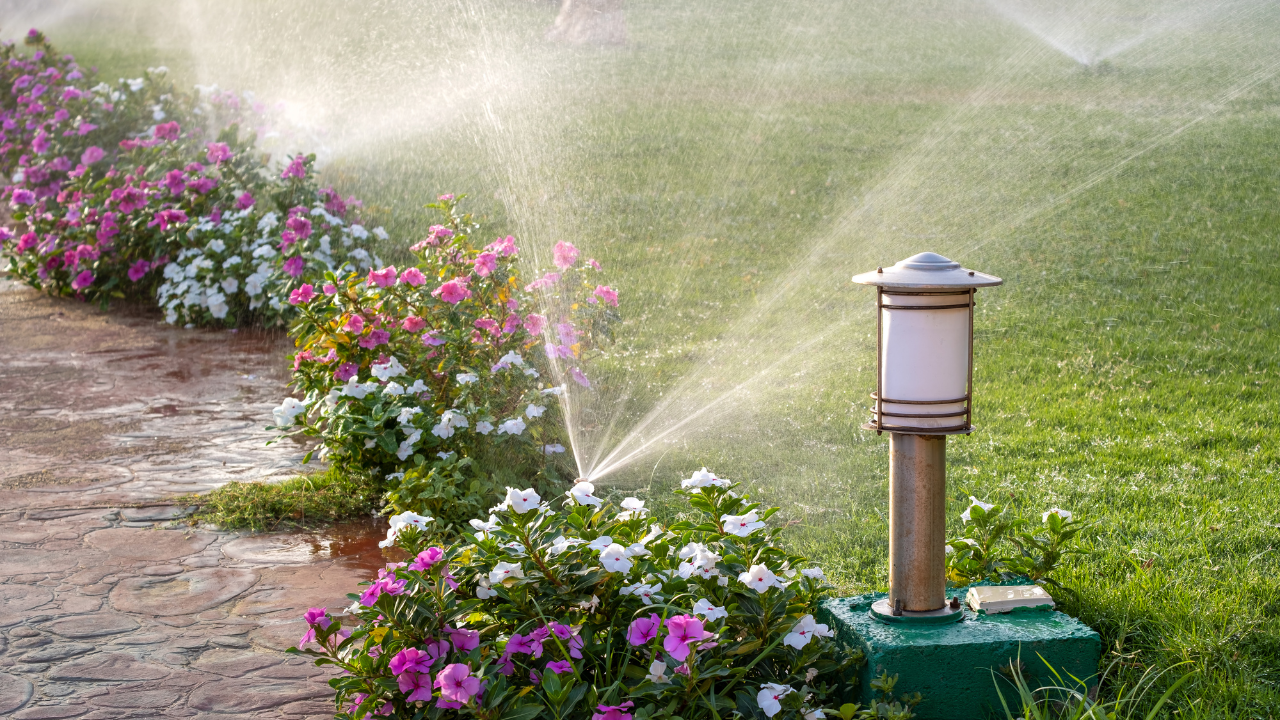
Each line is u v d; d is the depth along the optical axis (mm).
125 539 4035
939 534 2762
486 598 2707
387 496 4168
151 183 8062
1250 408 5230
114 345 6945
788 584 2773
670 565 2844
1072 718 2492
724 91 17922
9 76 12172
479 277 4938
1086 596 3236
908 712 2473
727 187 11773
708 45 21953
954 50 21406
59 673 3033
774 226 10211
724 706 2527
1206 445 4777
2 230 8492
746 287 8180
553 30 21750
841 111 16172
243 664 3100
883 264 8875
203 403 5797
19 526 4137
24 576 3682
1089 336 6660
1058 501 4145
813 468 4695
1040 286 7992
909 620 2756
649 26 23844
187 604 3492
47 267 8070
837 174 12398
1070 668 2684
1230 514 3977
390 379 4504
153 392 5977
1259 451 4648
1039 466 4543
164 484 4621
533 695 2537
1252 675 2916
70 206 8180
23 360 6570
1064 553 3402
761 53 21359
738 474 4637
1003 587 2941
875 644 2633
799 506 4273
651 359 6379
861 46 21609
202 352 6797
